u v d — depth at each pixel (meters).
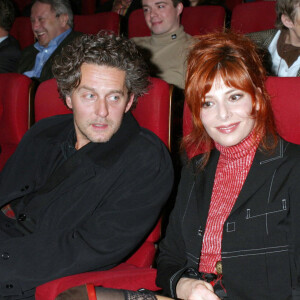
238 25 2.81
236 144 1.22
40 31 3.07
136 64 1.39
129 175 1.41
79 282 1.19
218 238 1.24
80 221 1.40
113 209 1.38
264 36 2.32
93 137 1.40
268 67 2.23
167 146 1.60
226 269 1.18
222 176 1.27
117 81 1.36
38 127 1.66
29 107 1.93
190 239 1.29
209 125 1.20
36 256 1.31
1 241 1.36
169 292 1.26
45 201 1.46
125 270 1.33
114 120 1.39
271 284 1.14
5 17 3.29
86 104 1.38
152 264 1.61
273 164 1.18
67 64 1.37
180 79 2.83
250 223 1.17
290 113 1.32
